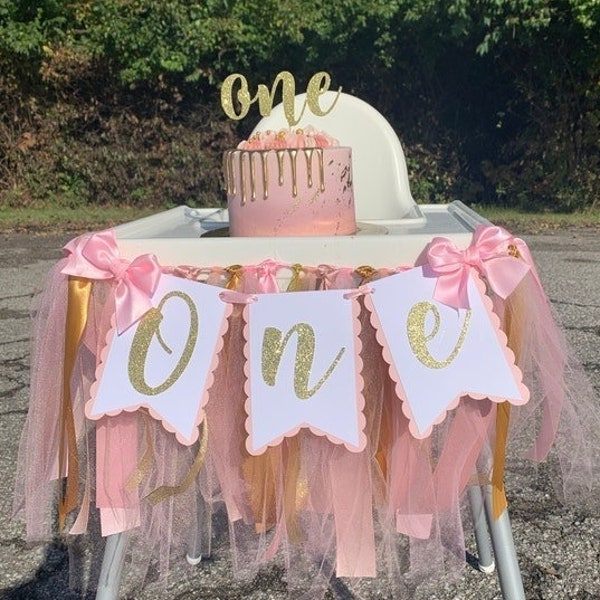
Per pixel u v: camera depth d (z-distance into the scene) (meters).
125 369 0.87
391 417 0.89
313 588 0.97
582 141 5.30
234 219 1.04
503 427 0.87
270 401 0.85
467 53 5.31
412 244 0.87
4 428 2.03
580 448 1.00
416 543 0.94
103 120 6.12
